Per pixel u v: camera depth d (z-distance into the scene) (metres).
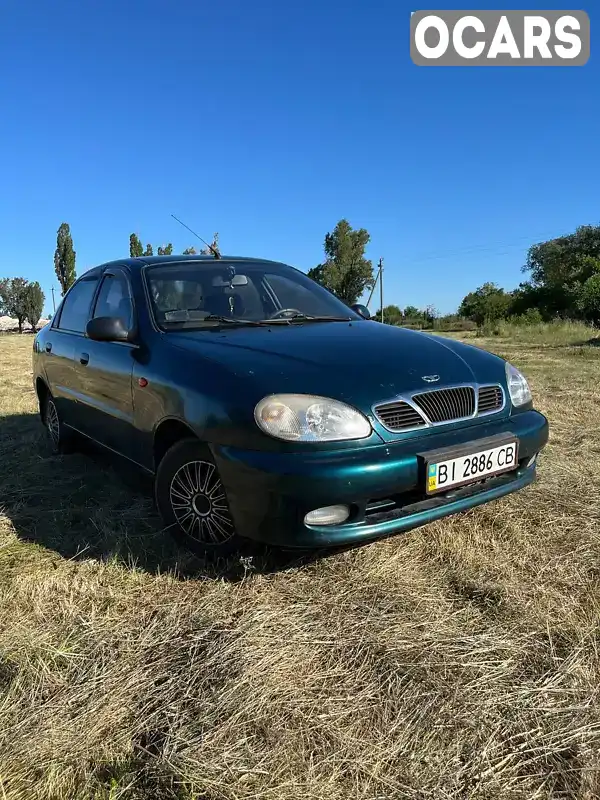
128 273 3.66
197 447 2.58
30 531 3.11
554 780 1.53
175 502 2.78
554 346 15.02
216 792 1.50
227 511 2.54
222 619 2.25
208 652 2.05
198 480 2.63
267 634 2.14
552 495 3.44
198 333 3.04
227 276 3.68
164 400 2.76
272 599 2.38
